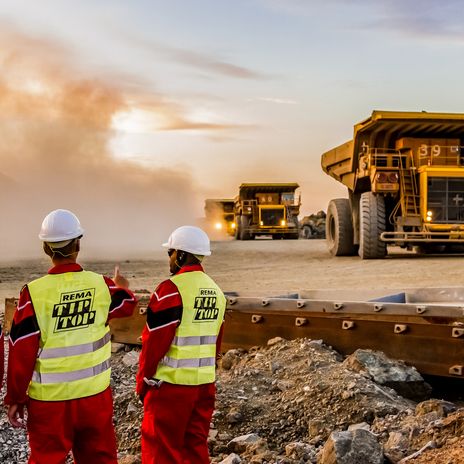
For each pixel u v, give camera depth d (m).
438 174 18.67
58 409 3.47
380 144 20.12
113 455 3.67
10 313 8.70
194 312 3.88
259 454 4.75
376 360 5.97
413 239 18.64
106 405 3.64
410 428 4.85
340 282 14.38
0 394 6.29
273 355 6.52
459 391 6.13
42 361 3.48
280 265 19.70
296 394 5.70
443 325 5.84
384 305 6.21
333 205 22.14
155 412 3.86
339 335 6.51
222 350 7.31
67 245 3.62
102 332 3.66
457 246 21.39
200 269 4.00
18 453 5.12
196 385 3.87
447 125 18.92
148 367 3.82
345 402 5.45
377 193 19.30
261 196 39.72
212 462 4.76
